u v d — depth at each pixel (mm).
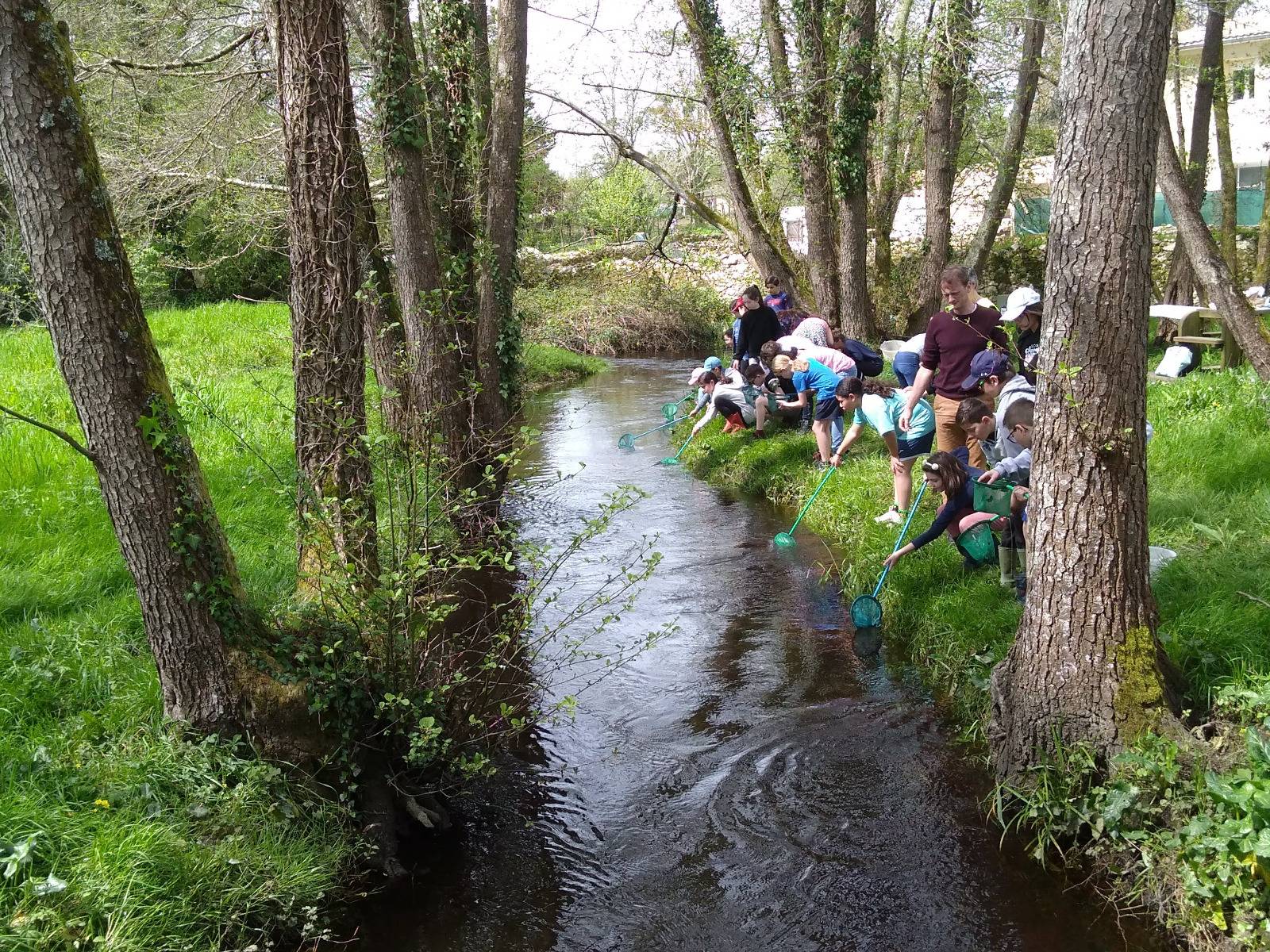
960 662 5672
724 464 11102
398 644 4617
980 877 4129
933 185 16469
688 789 4922
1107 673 4078
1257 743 3557
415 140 7836
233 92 12180
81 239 3760
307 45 4914
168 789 3998
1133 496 4062
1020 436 5641
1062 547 4121
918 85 16953
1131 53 3754
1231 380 8891
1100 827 3984
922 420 7480
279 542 6824
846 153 14242
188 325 17109
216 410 10031
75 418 9422
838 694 5824
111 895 3434
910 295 17391
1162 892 3738
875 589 6730
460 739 4957
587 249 27688
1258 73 24734
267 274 24109
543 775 5102
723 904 4074
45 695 4504
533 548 5414
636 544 8766
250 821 3986
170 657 4195
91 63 11609
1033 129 20250
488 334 10750
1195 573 5223
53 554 6168
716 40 14461
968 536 6273
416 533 4844
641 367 21656
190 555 4102
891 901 4031
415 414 5797
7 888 3371
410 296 7945
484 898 4172
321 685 4305
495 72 12234
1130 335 3947
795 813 4668
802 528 8953
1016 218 22094
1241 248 19750
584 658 6188
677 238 26797
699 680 6098
